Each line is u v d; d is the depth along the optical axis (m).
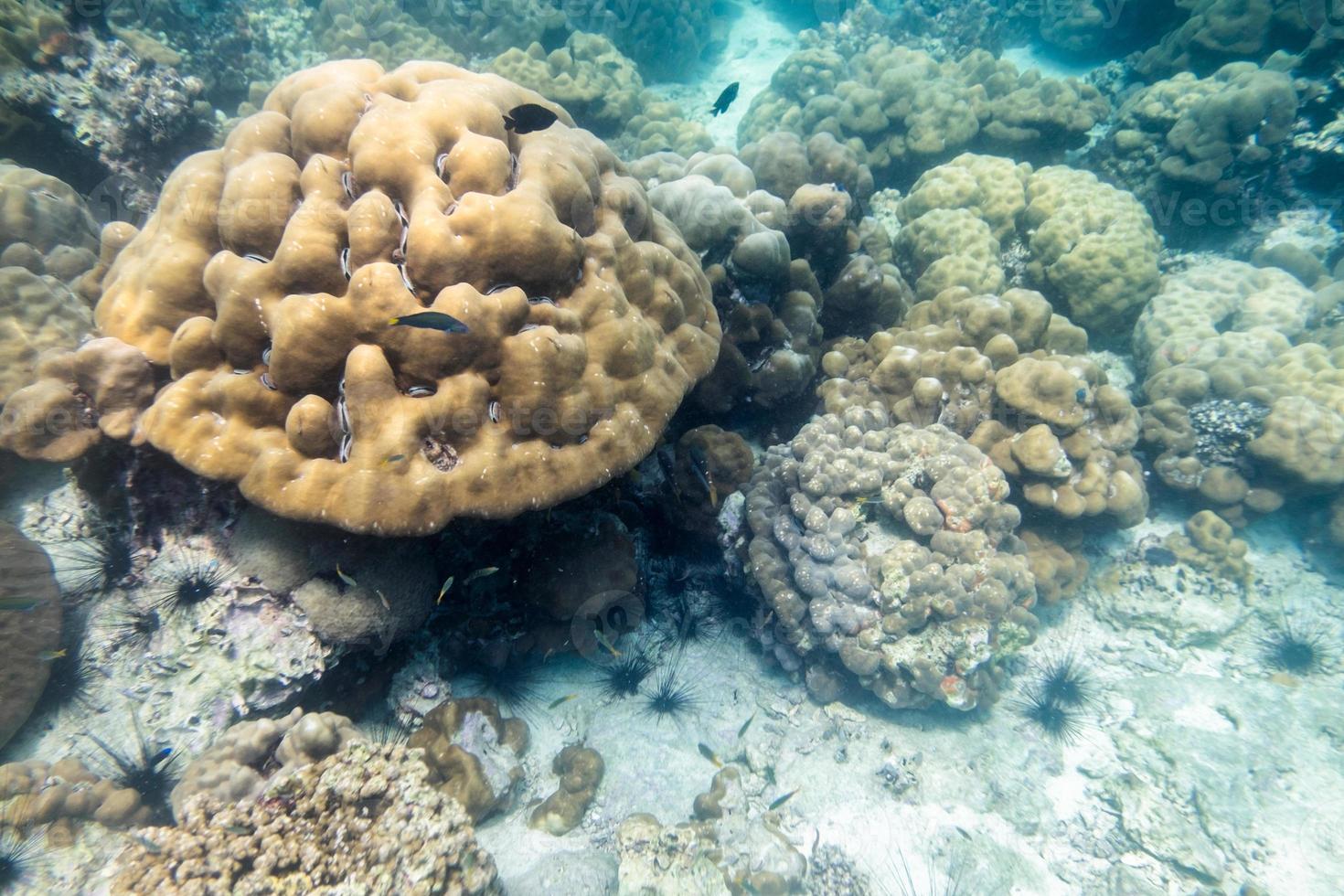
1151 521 1.79
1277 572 1.68
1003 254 2.15
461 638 1.30
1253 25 2.49
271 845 0.86
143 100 1.76
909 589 1.31
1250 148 2.21
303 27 2.89
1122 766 1.39
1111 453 1.60
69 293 1.24
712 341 1.26
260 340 0.94
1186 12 3.05
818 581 1.35
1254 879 1.23
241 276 0.92
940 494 1.39
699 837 1.23
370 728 1.20
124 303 1.00
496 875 0.99
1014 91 2.56
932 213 2.06
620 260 1.12
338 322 0.90
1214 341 1.80
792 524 1.40
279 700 1.04
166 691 1.03
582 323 1.05
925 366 1.66
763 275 1.54
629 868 1.17
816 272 1.84
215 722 1.02
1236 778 1.34
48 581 1.05
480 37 3.22
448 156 0.99
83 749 1.02
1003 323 1.69
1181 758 1.38
